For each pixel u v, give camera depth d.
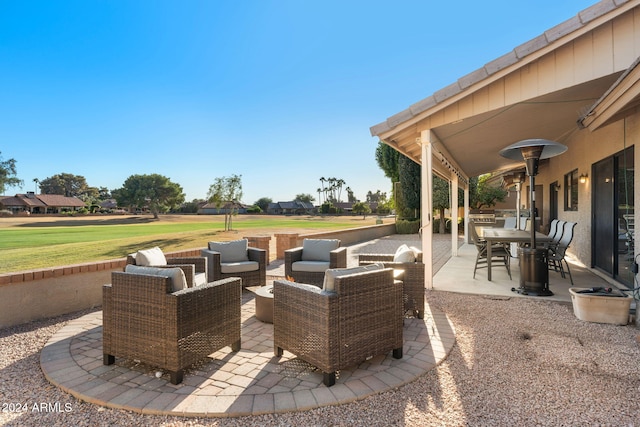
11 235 21.02
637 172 4.68
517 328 3.83
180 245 14.88
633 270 4.75
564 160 9.47
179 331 2.57
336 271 2.71
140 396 2.41
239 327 3.24
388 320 2.93
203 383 2.61
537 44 4.49
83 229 27.19
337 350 2.56
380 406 2.30
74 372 2.78
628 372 2.76
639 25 4.19
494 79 4.90
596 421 2.12
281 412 2.23
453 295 5.39
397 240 16.23
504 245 7.57
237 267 5.56
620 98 3.81
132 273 2.81
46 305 4.29
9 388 2.58
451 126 5.82
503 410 2.25
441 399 2.39
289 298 2.90
